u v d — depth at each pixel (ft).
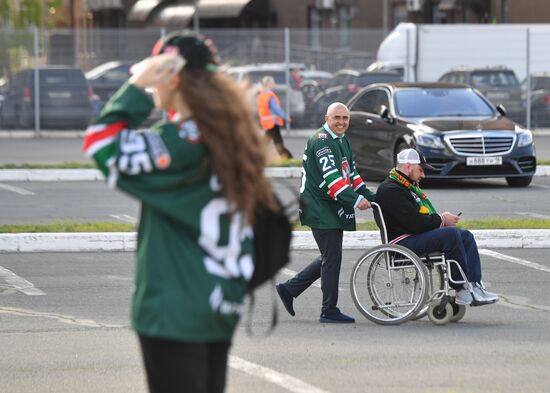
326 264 57.26
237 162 24.99
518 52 204.13
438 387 43.47
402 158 56.39
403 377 45.11
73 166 134.10
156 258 25.17
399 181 56.59
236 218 25.45
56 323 56.90
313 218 57.11
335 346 51.39
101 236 82.12
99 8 331.98
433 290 57.36
